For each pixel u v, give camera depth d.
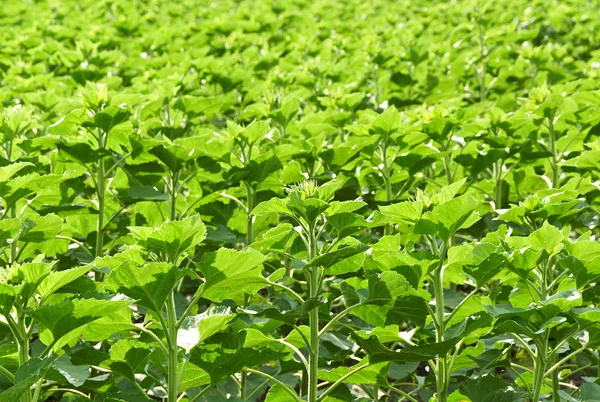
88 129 4.23
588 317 2.89
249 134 4.37
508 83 7.31
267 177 4.43
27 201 4.38
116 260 2.77
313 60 6.98
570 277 3.12
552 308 2.87
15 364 2.96
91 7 11.65
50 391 3.83
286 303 4.24
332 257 2.78
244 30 9.64
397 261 2.90
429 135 4.80
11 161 4.13
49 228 3.70
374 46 7.71
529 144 4.71
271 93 5.89
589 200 4.29
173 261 2.74
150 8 11.64
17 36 8.56
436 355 2.93
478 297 3.20
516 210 3.32
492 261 2.84
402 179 4.85
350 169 4.87
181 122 5.43
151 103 5.08
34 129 5.59
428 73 7.71
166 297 2.75
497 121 4.92
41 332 2.83
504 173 5.02
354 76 7.01
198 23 10.23
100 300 2.55
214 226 4.54
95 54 7.18
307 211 2.85
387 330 3.09
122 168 4.40
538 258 2.96
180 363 3.11
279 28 10.32
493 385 3.18
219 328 2.90
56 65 8.02
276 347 3.34
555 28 9.75
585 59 8.83
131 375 3.14
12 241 3.47
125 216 4.87
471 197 2.80
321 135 4.46
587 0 11.07
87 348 3.01
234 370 2.97
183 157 4.22
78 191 4.67
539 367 3.13
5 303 2.58
